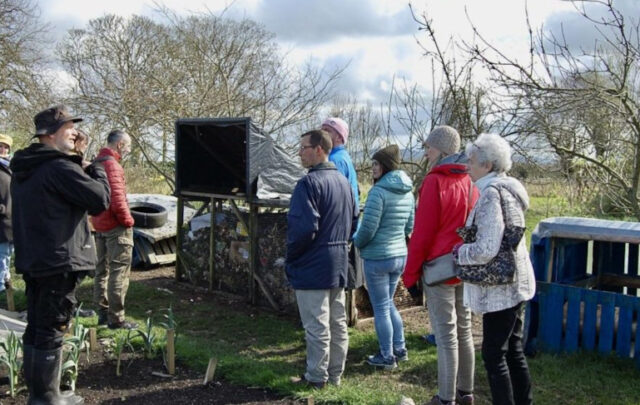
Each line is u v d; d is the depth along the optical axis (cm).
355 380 456
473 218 341
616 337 506
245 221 702
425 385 454
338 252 400
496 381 338
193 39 1170
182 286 769
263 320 630
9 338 395
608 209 772
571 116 580
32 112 1675
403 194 466
